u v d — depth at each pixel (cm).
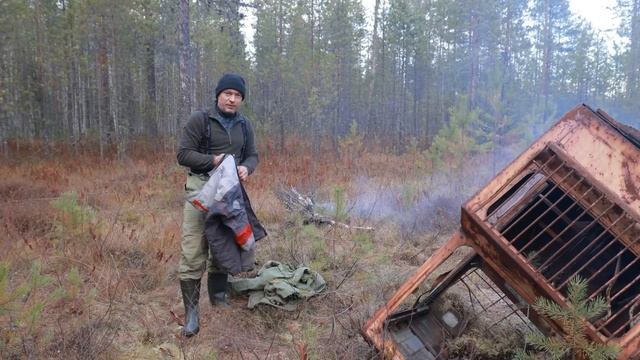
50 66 1644
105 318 317
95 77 1822
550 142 245
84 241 447
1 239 464
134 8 1553
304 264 427
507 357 288
